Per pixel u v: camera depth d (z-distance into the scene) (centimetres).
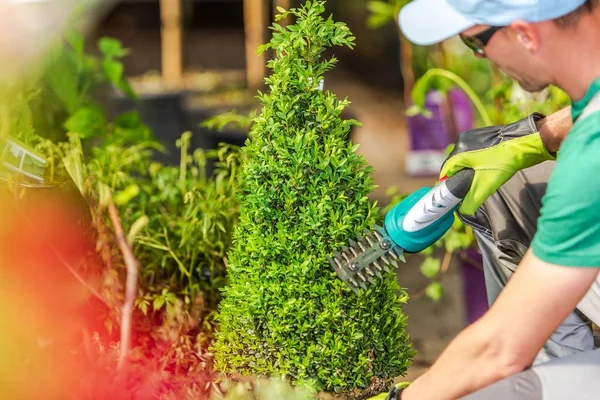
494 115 420
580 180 180
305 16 235
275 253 232
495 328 195
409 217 229
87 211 282
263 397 234
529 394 206
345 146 237
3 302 214
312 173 230
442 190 230
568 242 184
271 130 231
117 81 387
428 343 417
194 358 266
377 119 986
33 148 283
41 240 241
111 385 236
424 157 725
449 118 466
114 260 294
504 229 262
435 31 196
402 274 513
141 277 303
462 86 399
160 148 373
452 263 523
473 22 191
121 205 318
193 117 712
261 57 910
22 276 229
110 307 268
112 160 335
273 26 234
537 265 189
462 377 202
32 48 210
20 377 213
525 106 387
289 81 231
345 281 226
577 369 209
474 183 241
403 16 202
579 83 191
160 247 299
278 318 232
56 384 226
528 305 190
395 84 1154
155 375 251
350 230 230
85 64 384
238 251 240
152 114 659
